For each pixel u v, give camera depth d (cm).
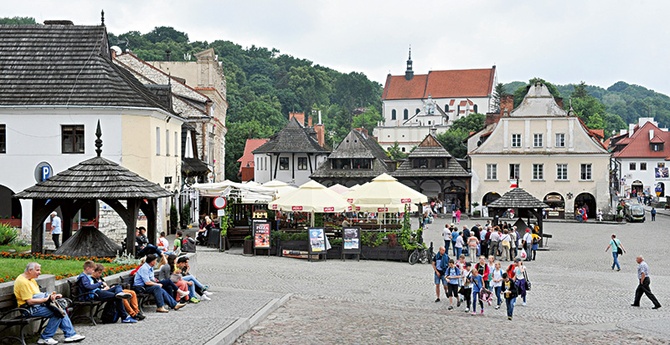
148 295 1803
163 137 4328
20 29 4175
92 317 1558
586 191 7538
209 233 4006
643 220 7238
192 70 7994
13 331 1366
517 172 7675
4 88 3891
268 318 1783
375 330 1667
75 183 2144
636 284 2933
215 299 2056
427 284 2747
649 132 11706
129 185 2161
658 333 1853
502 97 9125
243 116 15162
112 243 2200
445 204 7994
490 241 3897
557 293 2639
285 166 8681
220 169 8225
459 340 1606
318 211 3638
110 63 4125
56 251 2170
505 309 2273
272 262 3300
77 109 3847
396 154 15362
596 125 16012
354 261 3466
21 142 3862
